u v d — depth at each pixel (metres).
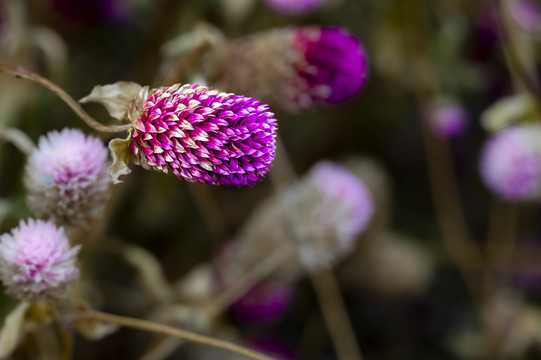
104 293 0.57
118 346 0.57
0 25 0.52
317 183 0.49
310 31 0.43
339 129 0.70
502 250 0.67
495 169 0.55
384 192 0.61
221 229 0.55
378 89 0.68
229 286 0.51
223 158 0.35
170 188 0.58
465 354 0.67
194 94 0.36
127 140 0.36
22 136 0.41
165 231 0.62
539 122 0.54
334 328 0.57
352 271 0.64
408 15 0.64
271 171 0.53
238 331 0.57
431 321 0.72
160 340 0.49
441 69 0.71
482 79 0.72
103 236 0.48
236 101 0.35
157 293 0.49
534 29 0.64
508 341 0.64
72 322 0.40
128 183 0.55
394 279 0.64
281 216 0.50
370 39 0.67
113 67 0.66
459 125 0.67
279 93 0.43
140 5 0.63
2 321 0.43
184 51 0.47
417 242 0.69
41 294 0.37
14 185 0.52
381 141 0.73
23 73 0.37
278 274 0.51
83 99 0.37
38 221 0.37
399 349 0.70
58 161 0.38
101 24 0.60
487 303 0.66
